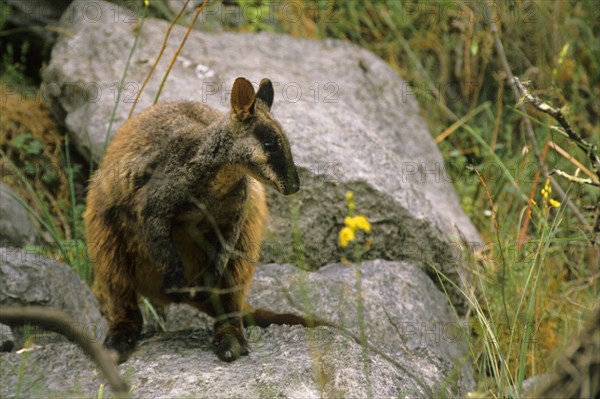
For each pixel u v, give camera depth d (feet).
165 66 44.57
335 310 33.58
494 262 39.83
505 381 28.37
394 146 46.57
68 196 43.52
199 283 29.35
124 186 29.48
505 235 43.47
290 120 40.91
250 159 28.25
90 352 17.75
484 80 52.54
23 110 45.57
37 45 49.34
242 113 28.27
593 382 19.17
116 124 41.19
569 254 42.68
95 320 34.30
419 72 53.72
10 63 48.85
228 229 29.37
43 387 27.35
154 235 28.63
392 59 54.65
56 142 44.93
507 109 51.78
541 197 45.83
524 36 51.98
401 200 38.93
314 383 26.66
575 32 52.95
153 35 46.44
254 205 30.58
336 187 38.11
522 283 38.65
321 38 54.95
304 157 38.65
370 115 47.29
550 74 50.26
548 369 30.42
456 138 51.98
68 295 33.91
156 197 28.43
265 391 25.86
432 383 29.81
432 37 54.85
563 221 42.42
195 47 46.68
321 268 37.70
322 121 41.83
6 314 16.99
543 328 37.29
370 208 38.47
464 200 47.24
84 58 45.09
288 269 36.63
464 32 52.80
